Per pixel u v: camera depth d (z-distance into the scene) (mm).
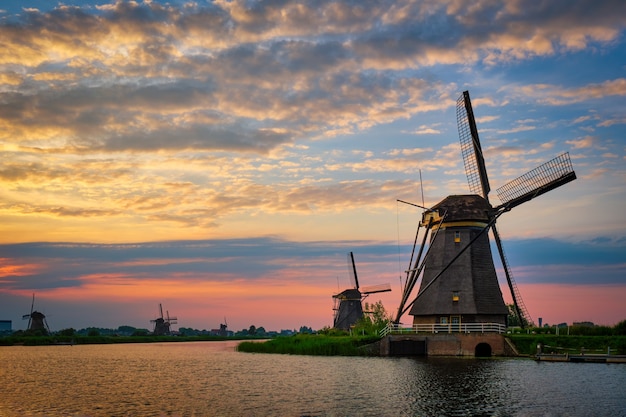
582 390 34750
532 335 57938
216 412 30203
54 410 31297
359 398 33438
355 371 47406
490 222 62250
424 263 63625
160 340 197750
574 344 55250
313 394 35562
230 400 34156
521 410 28859
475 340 58344
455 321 60750
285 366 56875
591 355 50875
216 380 45469
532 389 35219
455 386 36844
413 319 64000
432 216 64500
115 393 38062
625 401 31094
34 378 49094
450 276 61625
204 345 149625
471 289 60344
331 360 60938
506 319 63312
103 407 32188
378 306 80625
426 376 42125
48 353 97938
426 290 62781
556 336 56594
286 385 40469
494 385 37000
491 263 62656
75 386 42406
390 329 64375
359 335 75938
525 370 44688
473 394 33688
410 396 33438
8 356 86938
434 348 60031
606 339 54938
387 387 37094
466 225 62438
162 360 74250
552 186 59188
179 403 33344
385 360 57031
